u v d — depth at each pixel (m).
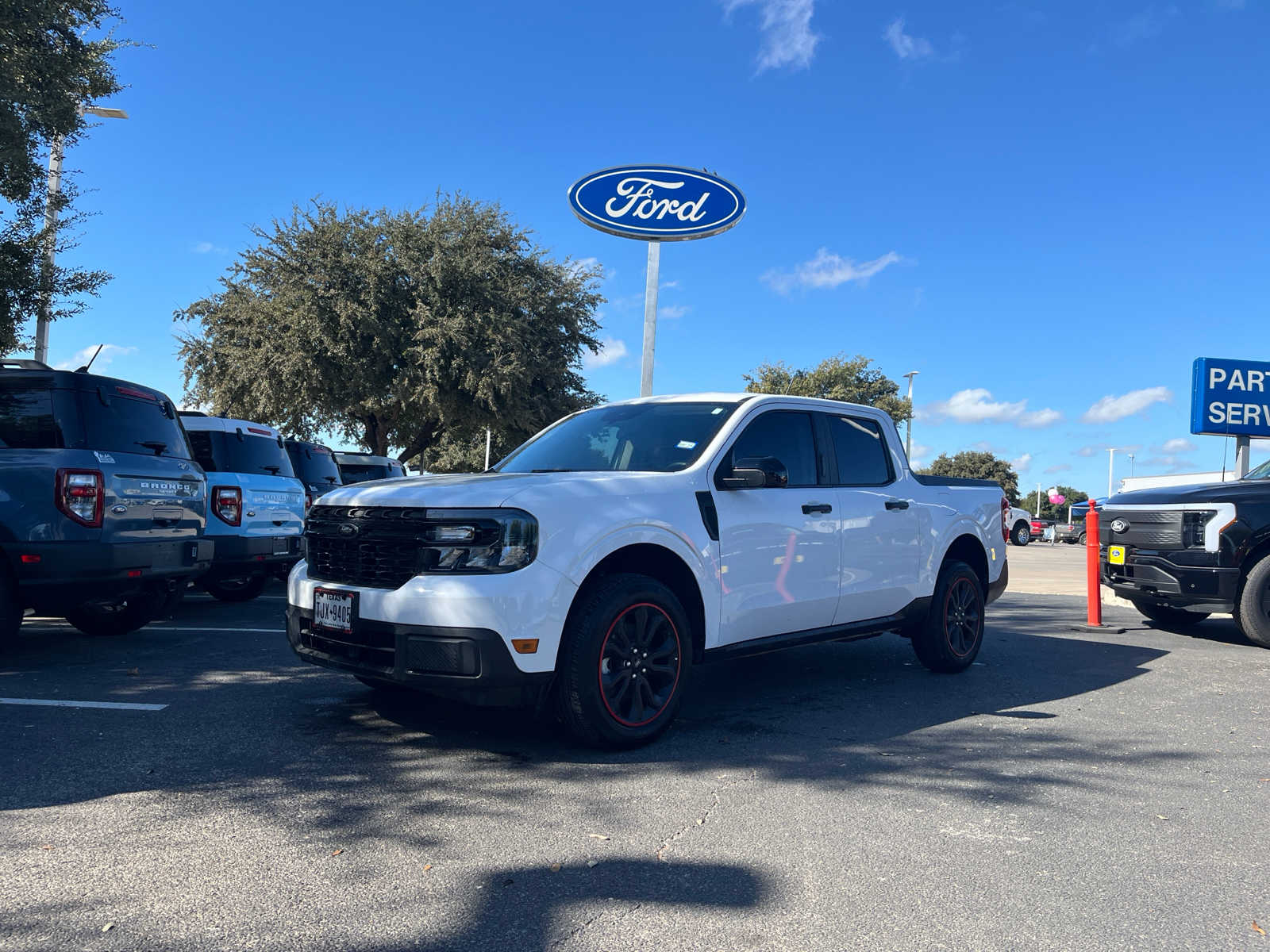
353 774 3.96
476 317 25.55
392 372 26.23
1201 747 4.62
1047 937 2.59
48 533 6.04
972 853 3.20
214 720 4.84
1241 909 2.79
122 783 3.79
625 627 4.34
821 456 5.68
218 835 3.24
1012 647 7.88
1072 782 4.02
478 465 52.16
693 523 4.67
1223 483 8.35
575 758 4.25
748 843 3.25
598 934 2.56
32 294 12.76
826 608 5.43
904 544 6.01
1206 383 15.10
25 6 11.58
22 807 3.50
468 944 2.49
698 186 13.39
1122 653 7.64
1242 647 8.09
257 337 25.78
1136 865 3.12
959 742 4.65
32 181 12.60
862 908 2.75
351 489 4.73
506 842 3.22
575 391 29.17
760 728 4.86
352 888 2.83
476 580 3.96
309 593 4.54
